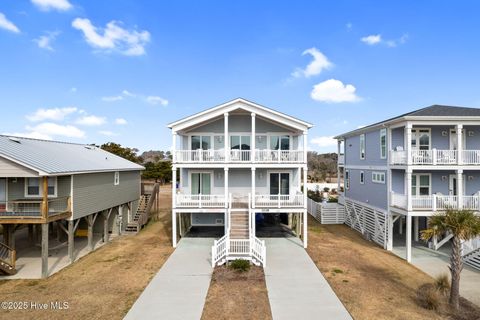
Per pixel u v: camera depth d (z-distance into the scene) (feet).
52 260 52.01
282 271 45.70
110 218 72.43
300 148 70.13
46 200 45.06
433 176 63.46
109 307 34.47
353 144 79.46
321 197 109.29
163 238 66.95
